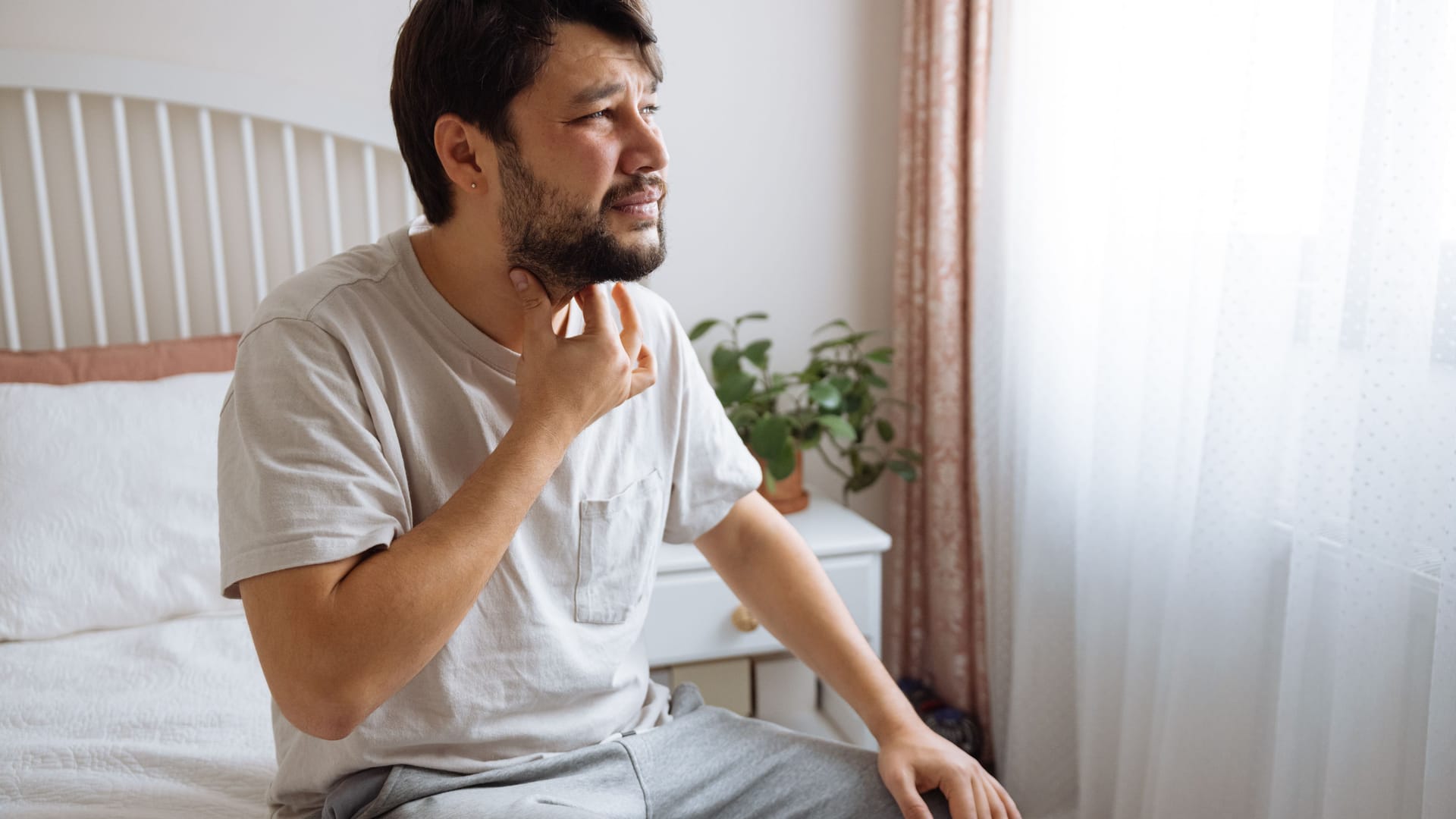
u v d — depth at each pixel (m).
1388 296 1.11
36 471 1.43
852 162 2.03
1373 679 1.15
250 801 1.05
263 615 0.76
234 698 1.25
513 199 0.85
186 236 1.81
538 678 0.94
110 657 1.34
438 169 0.88
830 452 2.09
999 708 1.83
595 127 0.83
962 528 1.91
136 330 1.78
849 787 0.98
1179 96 1.36
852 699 1.06
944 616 1.94
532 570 0.93
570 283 0.88
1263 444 1.29
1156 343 1.41
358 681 0.75
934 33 1.82
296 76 1.80
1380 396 1.12
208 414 1.56
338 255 0.93
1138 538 1.46
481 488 0.81
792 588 1.10
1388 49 1.10
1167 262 1.40
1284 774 1.25
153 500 1.46
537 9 0.81
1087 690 1.58
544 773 0.94
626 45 0.84
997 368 1.77
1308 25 1.21
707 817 0.97
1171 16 1.37
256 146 1.82
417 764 0.90
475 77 0.82
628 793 0.95
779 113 1.97
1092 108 1.55
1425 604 1.14
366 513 0.79
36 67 1.64
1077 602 1.61
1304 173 1.23
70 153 1.74
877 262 2.07
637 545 1.02
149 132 1.77
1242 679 1.33
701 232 1.97
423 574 0.77
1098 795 1.60
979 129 1.77
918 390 1.98
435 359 0.90
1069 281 1.62
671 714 1.12
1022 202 1.68
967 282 1.87
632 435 1.02
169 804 1.03
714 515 1.11
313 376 0.82
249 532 0.77
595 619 0.99
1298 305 1.24
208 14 1.74
